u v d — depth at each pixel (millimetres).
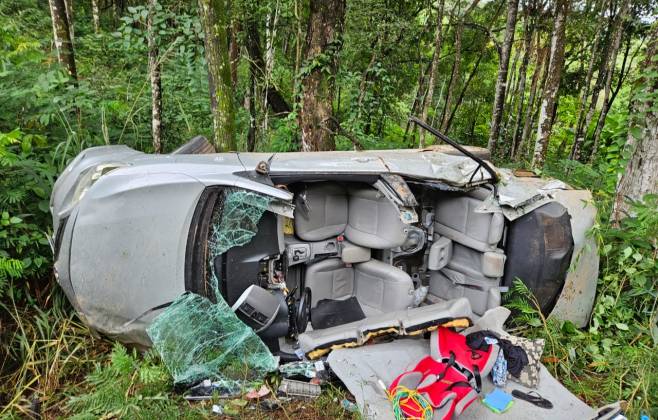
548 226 2758
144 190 2322
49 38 5309
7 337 2547
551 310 2859
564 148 12836
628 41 10133
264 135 6445
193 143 3396
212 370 2322
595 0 9773
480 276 2902
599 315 2857
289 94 7688
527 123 10891
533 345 2498
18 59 3719
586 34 10719
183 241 2268
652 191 3389
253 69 7062
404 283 2748
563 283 2811
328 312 2830
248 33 6949
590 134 12375
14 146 3348
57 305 2773
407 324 2484
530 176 3240
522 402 2238
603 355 2656
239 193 2307
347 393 2307
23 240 2750
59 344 2504
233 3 6234
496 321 2672
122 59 5867
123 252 2303
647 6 8688
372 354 2451
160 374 2195
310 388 2279
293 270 2873
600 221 3244
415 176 2660
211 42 3900
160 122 4676
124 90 5172
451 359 2283
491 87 13453
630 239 2977
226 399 2227
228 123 4047
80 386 2369
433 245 3006
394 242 2707
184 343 2271
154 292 2273
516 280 2799
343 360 2375
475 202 2871
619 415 2088
